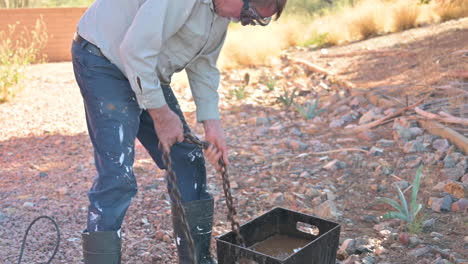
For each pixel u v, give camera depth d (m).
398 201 3.95
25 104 7.63
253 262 2.48
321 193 4.15
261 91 8.02
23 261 3.19
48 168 5.01
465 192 3.90
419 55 7.71
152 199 4.16
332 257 2.61
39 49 11.51
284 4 2.38
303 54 9.95
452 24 9.65
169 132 2.50
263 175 4.63
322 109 6.40
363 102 6.55
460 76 6.25
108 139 2.50
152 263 3.18
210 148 2.58
